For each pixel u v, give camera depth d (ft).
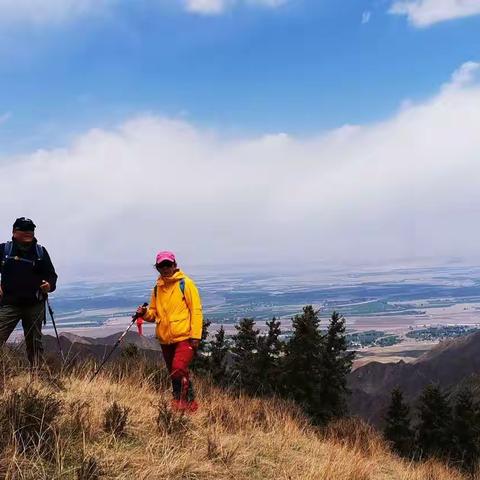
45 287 24.31
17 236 24.21
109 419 18.15
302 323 75.87
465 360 362.94
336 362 77.66
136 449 17.21
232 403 29.76
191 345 23.67
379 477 25.54
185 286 23.86
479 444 88.07
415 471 29.45
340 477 20.66
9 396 16.84
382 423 104.37
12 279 24.02
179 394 23.30
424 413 97.71
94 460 14.42
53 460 14.71
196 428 21.40
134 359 32.86
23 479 13.12
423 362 371.97
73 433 16.85
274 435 24.79
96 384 24.79
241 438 21.84
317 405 70.38
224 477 17.39
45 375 22.22
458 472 38.17
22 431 15.17
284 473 19.01
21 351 25.58
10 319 24.13
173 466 16.05
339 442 30.22
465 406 96.17
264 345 73.15
